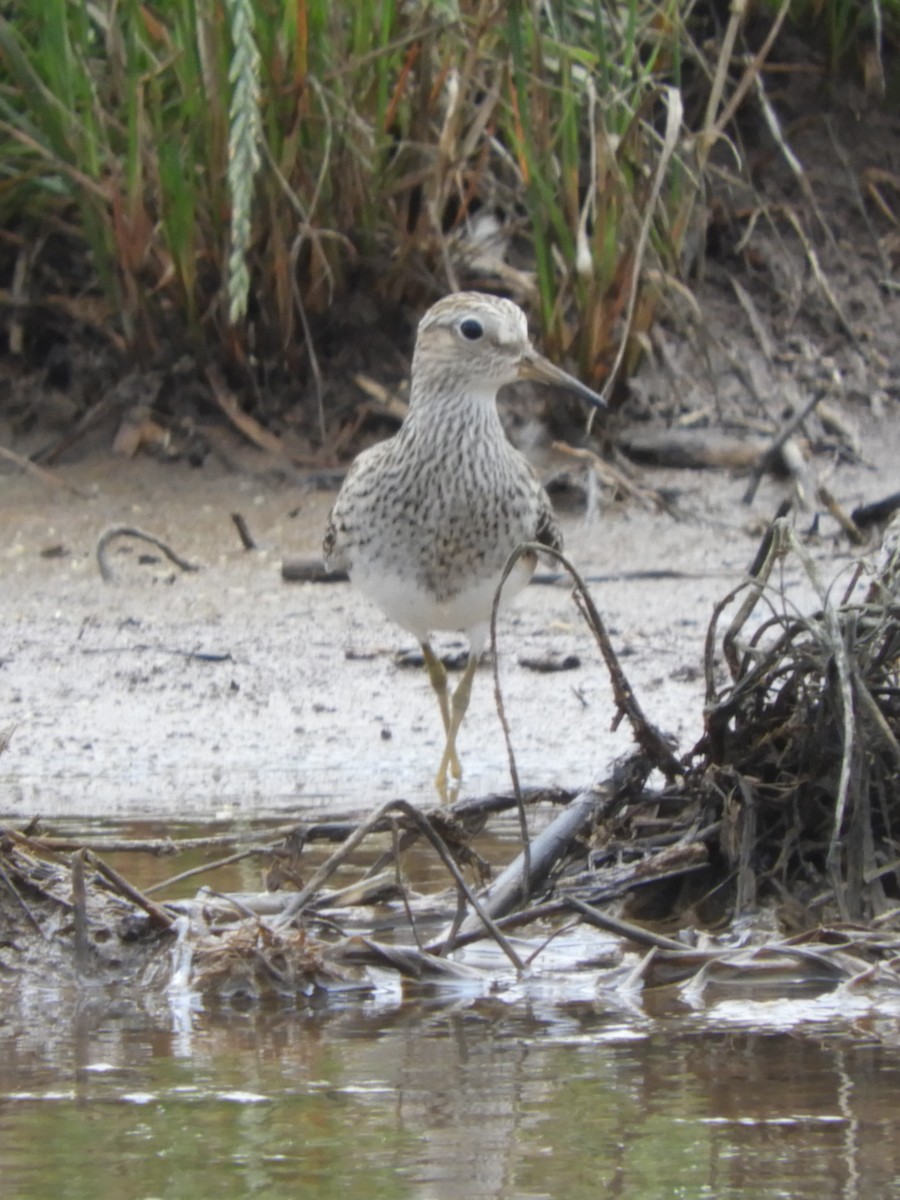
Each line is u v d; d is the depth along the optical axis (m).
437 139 15.07
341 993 6.66
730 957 6.79
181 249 14.70
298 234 14.94
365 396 15.62
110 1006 6.51
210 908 7.21
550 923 7.44
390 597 10.71
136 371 15.62
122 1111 5.36
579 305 14.90
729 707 7.61
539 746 10.46
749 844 7.46
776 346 16.47
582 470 14.97
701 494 14.83
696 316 14.99
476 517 10.44
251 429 15.38
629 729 10.61
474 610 10.64
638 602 12.95
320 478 15.05
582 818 7.70
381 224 15.33
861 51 17.64
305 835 7.80
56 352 15.98
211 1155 5.00
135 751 10.48
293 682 11.70
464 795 9.43
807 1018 6.26
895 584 7.86
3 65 15.27
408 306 15.86
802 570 13.28
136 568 13.73
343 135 14.54
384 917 7.39
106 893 7.28
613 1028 6.17
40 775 9.98
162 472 15.20
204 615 12.87
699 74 17.12
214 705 11.30
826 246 17.14
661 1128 5.17
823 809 7.59
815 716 7.54
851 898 7.29
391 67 14.68
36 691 11.49
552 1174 4.84
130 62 13.91
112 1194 4.73
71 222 16.14
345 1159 4.96
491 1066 5.75
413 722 11.05
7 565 13.73
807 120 17.59
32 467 14.94
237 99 12.32
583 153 15.84
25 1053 5.95
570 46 14.40
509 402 15.40
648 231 14.56
